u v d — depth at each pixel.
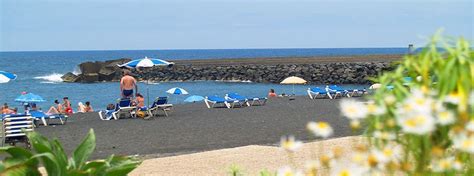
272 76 72.81
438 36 3.59
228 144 14.94
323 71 70.19
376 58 86.25
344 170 3.12
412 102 3.03
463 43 3.53
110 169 4.77
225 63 85.44
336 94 32.31
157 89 59.97
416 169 3.29
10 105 42.41
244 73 76.19
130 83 22.81
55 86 66.94
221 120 20.89
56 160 4.57
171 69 81.31
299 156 11.20
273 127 18.55
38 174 4.69
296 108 25.50
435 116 3.07
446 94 3.39
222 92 52.84
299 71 71.56
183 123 20.12
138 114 22.52
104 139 16.47
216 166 10.54
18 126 15.30
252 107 26.42
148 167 10.63
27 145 15.31
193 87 62.59
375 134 3.42
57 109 25.91
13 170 4.49
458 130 3.04
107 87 64.00
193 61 92.44
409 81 3.72
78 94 52.62
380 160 3.16
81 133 18.11
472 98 3.23
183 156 11.91
